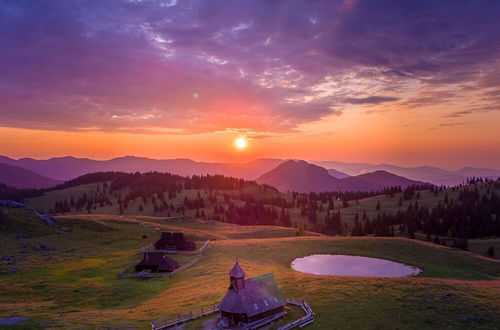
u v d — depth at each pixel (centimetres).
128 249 11144
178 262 9269
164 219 19000
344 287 6153
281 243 11075
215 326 4656
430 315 4769
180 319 4838
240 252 9925
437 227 17962
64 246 10894
